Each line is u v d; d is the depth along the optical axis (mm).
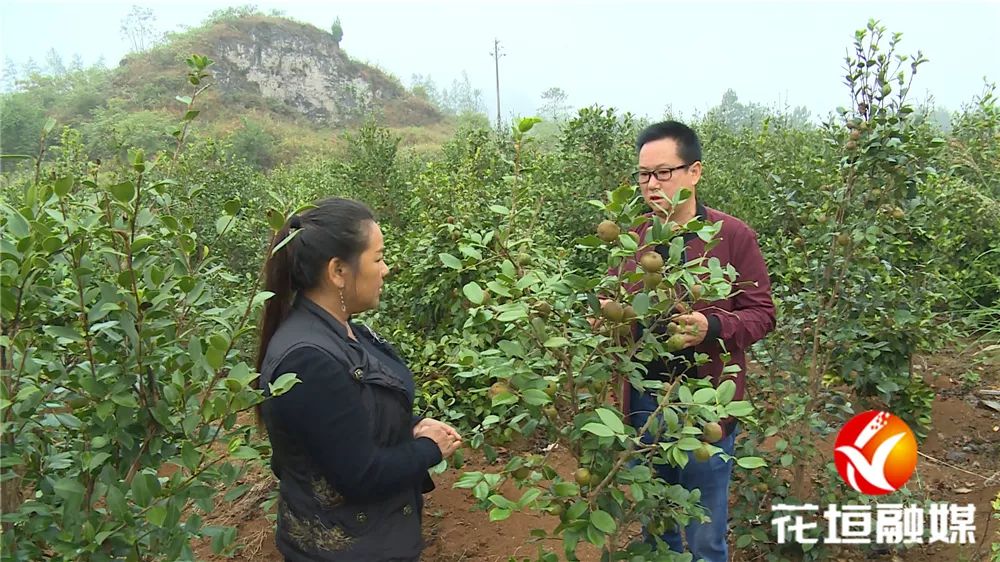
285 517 1737
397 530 1769
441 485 3670
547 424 1720
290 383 1415
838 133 3299
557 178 6113
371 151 6949
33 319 1555
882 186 2945
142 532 1470
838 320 3150
